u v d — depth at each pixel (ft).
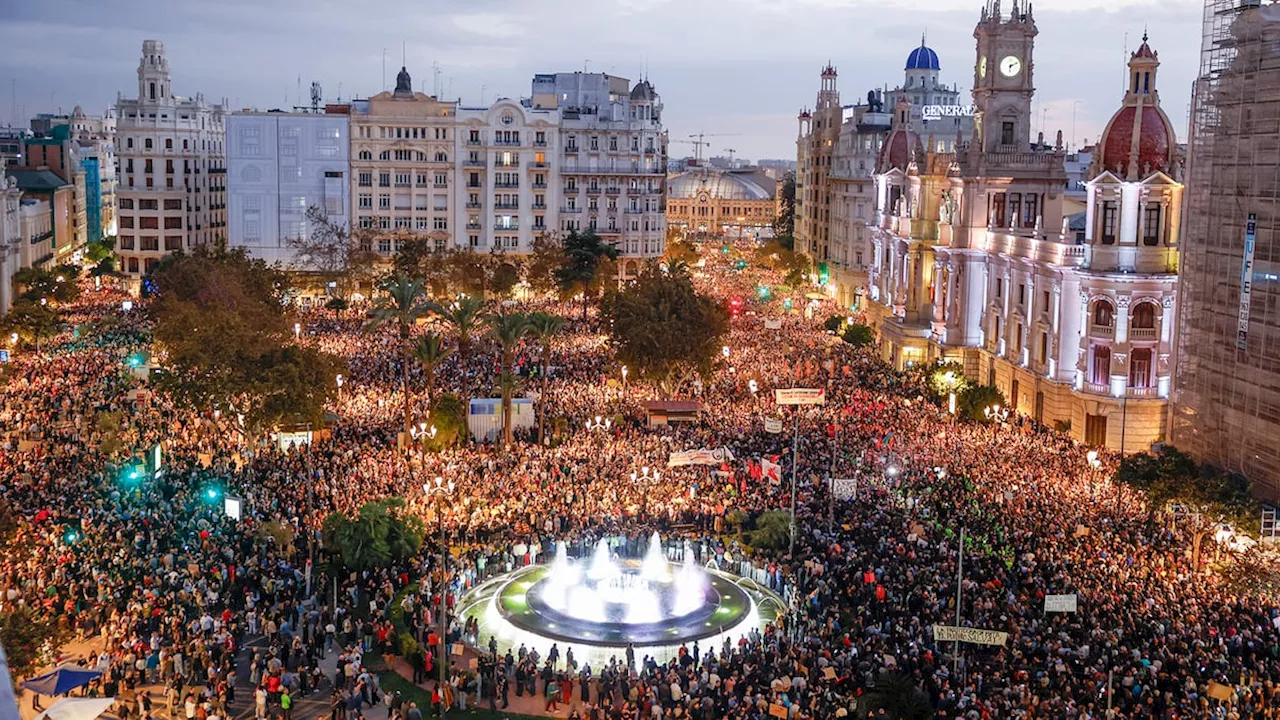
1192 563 188.85
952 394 300.61
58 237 635.66
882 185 457.68
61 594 166.61
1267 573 168.86
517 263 590.96
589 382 345.10
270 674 148.77
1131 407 281.74
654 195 623.77
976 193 363.56
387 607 178.40
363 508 188.44
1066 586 169.89
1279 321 220.23
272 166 595.06
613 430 284.00
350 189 599.16
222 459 243.81
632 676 152.15
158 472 228.63
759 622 182.80
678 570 199.52
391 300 478.18
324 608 170.50
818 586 179.73
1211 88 245.04
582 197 610.24
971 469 239.50
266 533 191.42
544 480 232.32
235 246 596.29
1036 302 316.19
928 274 394.52
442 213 602.44
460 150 597.93
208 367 252.42
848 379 349.61
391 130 595.47
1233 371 235.20
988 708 133.69
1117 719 130.62
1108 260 284.00
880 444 260.21
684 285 328.08
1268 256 223.71
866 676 144.25
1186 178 253.24
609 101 654.12
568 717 149.59
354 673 149.79
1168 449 216.33
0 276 467.11
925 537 195.83
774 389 332.39
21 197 572.51
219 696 145.48
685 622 179.63
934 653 151.02
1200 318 246.68
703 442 265.95
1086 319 288.71
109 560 179.73
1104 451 268.82
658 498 223.10
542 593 189.47
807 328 472.03
